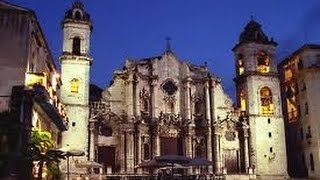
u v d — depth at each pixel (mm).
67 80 57906
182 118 64312
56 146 52375
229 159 64438
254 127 64625
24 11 38438
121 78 62906
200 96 66312
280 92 70500
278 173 63656
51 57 48125
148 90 64062
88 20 60844
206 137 64000
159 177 54250
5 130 32812
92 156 57438
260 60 69312
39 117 42031
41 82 37188
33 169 34875
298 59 70062
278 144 65000
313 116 65375
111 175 55062
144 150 61250
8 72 36875
